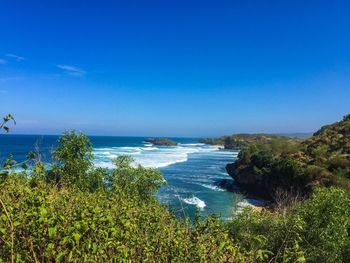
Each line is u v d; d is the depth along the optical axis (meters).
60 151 18.17
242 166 53.84
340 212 12.71
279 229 12.12
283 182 44.50
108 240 5.46
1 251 4.51
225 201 40.38
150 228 7.34
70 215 5.46
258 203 43.12
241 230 13.76
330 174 41.41
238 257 6.66
